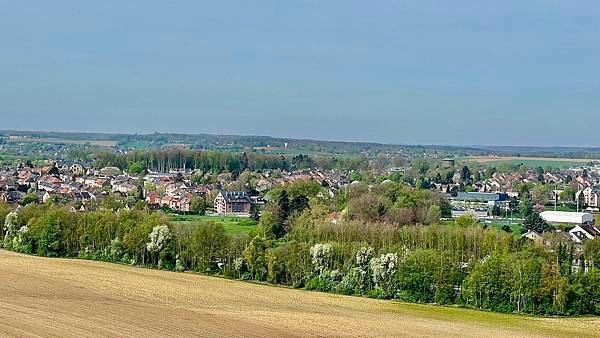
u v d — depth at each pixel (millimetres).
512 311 98875
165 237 125375
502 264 100875
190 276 116875
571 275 103062
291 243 117500
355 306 96188
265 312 82812
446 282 102625
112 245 131500
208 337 63312
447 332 77500
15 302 76875
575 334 82188
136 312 73938
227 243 121625
